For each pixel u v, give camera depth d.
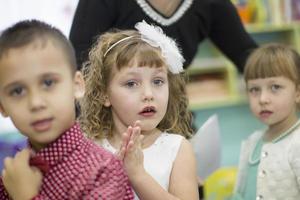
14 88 0.94
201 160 1.67
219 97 3.66
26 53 0.94
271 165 1.74
